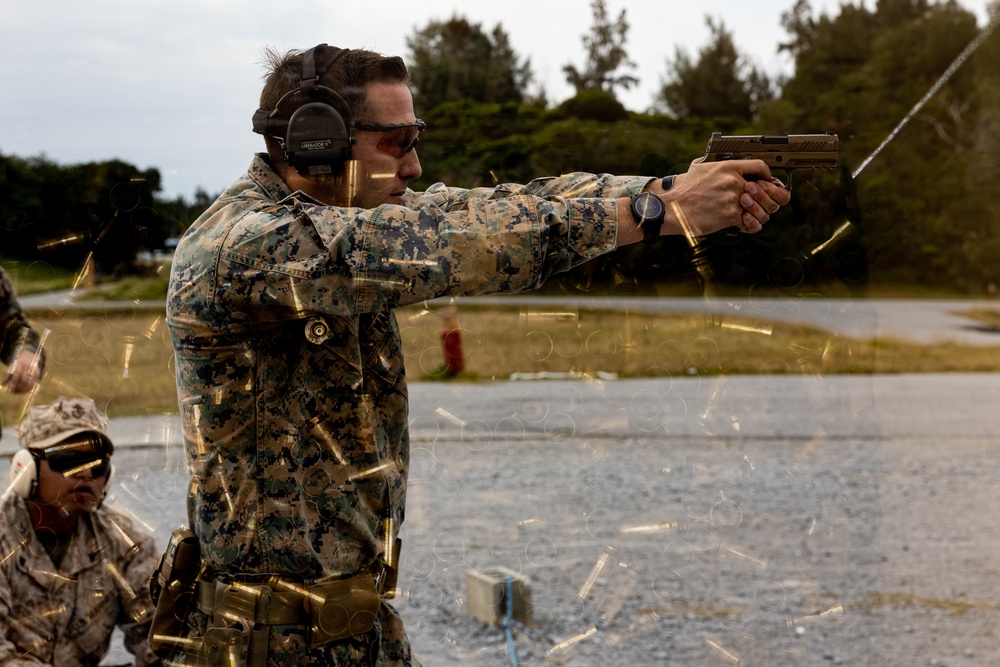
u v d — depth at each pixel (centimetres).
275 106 143
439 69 2962
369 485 142
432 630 332
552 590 368
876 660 317
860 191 2273
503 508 494
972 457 665
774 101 3644
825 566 406
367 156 140
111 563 209
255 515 137
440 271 120
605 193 149
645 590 367
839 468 611
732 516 480
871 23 4584
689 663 306
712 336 984
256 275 124
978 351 1551
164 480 415
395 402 150
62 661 202
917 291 2588
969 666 309
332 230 123
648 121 2216
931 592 382
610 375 919
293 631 137
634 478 568
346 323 138
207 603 141
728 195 125
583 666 298
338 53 140
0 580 198
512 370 921
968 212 2784
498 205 124
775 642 320
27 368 259
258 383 136
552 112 2088
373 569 145
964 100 3356
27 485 201
